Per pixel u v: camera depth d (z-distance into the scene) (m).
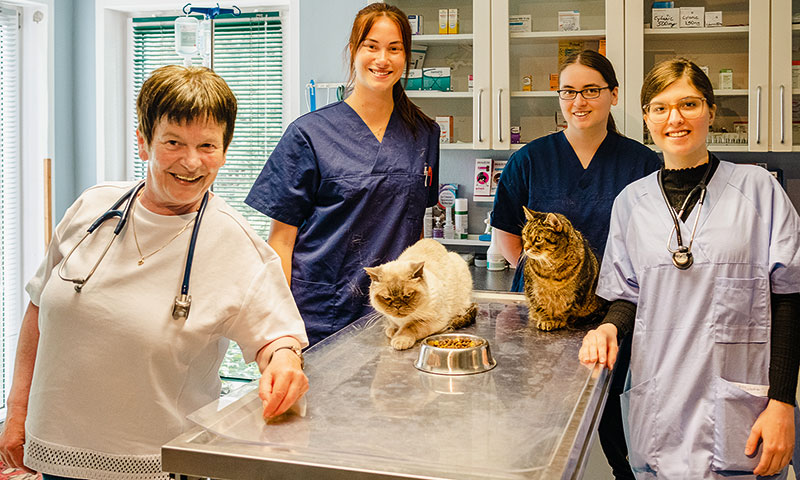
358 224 1.93
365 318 1.81
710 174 1.53
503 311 1.88
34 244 3.72
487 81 3.04
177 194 1.14
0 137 3.55
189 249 1.19
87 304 1.16
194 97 1.07
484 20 3.02
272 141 3.97
